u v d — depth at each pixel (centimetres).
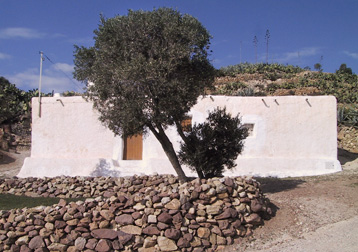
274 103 1406
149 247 660
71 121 1477
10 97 2553
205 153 929
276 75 3247
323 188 1023
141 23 816
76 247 670
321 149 1380
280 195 977
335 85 3003
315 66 3850
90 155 1449
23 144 2067
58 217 694
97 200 711
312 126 1390
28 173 1441
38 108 1500
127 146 1454
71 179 1178
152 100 800
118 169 1380
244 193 734
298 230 732
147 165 1373
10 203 1041
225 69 3469
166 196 687
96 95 847
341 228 718
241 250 665
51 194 1160
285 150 1388
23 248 686
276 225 759
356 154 1727
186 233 670
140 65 754
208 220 684
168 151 916
